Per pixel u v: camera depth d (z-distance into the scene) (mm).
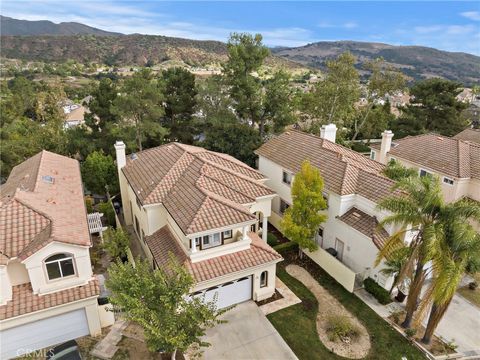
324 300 22141
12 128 53719
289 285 23531
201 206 20703
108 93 42438
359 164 28938
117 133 39656
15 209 18875
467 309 21453
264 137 50094
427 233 15031
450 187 33094
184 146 31250
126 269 15523
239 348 18312
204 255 20188
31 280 16797
